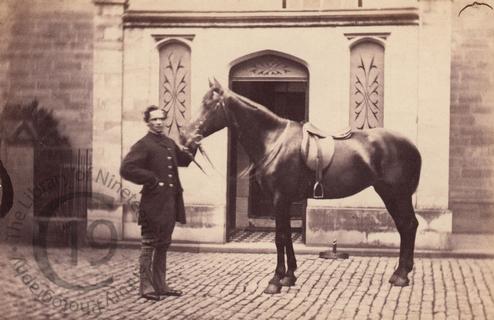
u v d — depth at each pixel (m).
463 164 9.03
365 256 8.67
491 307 6.72
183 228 9.05
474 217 9.02
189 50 9.11
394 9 8.78
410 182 7.37
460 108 8.98
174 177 7.09
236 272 7.88
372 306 6.78
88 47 9.28
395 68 8.83
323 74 8.91
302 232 9.11
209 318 6.43
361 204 8.86
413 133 8.83
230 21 9.01
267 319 6.42
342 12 8.84
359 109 8.89
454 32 8.93
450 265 8.23
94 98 9.27
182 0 9.05
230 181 9.51
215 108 7.34
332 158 7.24
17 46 9.42
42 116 9.41
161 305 6.92
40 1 9.35
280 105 9.30
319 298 6.95
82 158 9.32
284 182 7.26
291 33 8.95
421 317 6.48
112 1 9.16
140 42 9.16
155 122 7.05
